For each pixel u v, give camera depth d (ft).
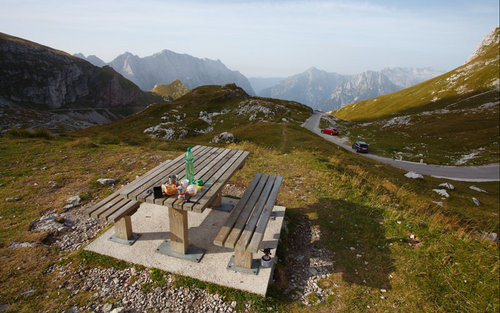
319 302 16.15
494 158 113.70
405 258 20.56
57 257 18.17
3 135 51.98
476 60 333.21
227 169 21.25
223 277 16.67
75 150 43.73
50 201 25.79
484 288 17.83
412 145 141.69
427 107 287.07
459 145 137.59
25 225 21.25
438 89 320.50
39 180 30.50
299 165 40.47
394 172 82.69
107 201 18.93
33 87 538.06
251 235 16.01
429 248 21.57
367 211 27.50
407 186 66.64
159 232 20.79
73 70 629.10
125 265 17.49
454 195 66.85
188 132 177.99
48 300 14.66
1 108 430.61
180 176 19.29
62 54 635.25
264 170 37.55
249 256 16.94
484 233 28.45
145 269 17.22
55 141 51.67
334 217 26.02
